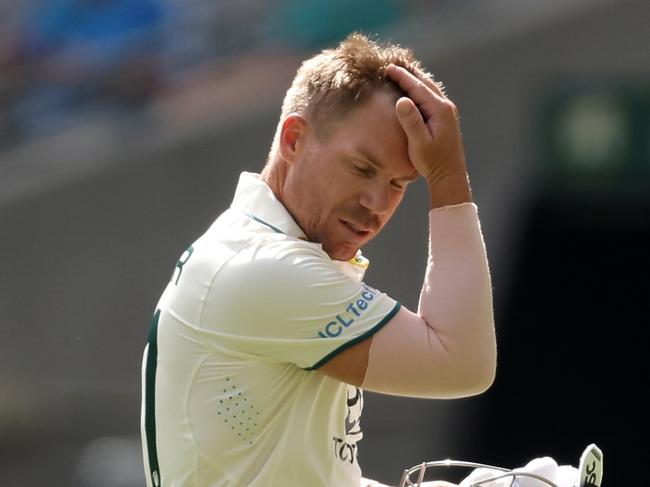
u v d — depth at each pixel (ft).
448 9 102.37
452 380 27.68
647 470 87.56
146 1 115.44
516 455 89.81
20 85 115.44
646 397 87.66
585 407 88.99
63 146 110.42
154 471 29.30
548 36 97.19
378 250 99.14
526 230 91.97
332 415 28.68
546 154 92.58
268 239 28.35
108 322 106.42
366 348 27.61
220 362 28.09
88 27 116.57
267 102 107.45
